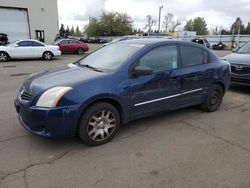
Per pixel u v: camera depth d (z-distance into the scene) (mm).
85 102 3365
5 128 4191
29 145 3621
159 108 4289
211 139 4000
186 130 4332
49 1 27594
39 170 3012
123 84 3709
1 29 25109
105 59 4273
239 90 7617
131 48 4203
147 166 3162
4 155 3328
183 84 4535
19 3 25484
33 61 15688
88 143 3596
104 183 2803
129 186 2764
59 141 3762
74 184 2773
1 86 7652
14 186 2703
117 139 3910
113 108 3707
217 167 3182
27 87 3605
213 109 5367
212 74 5051
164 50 4277
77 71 3941
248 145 3826
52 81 3547
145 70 3736
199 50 4918
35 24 27047
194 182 2861
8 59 15922
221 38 44312
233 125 4637
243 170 3127
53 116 3229
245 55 7387
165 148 3654
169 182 2848
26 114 3357
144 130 4281
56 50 16938
